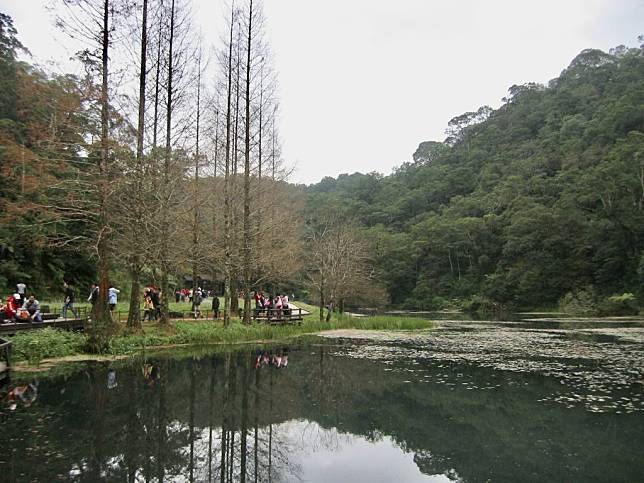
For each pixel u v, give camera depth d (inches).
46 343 602.9
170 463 280.5
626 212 2425.0
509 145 4293.8
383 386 499.2
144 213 703.1
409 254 3196.4
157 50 785.6
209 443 322.0
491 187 3705.7
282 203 1267.2
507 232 2898.6
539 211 2696.9
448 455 305.9
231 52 1015.6
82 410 377.4
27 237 1012.5
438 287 3129.9
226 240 910.4
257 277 1331.2
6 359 531.8
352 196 4591.5
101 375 513.7
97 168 656.4
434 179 4377.5
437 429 360.5
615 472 273.1
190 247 852.0
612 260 2362.2
